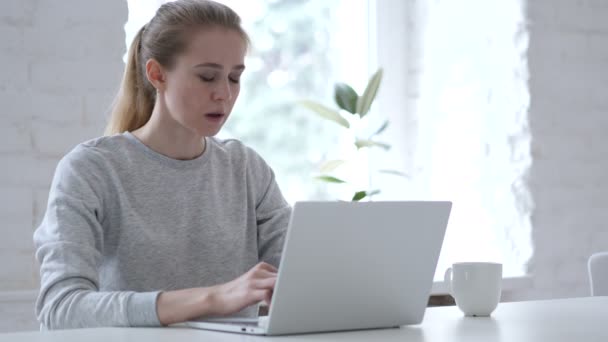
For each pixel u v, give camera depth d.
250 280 1.27
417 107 3.45
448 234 3.35
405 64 3.46
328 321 1.25
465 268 1.49
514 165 3.16
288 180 3.27
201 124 1.68
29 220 2.34
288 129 3.27
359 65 3.41
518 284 3.07
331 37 3.37
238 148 1.91
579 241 3.22
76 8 2.40
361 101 2.94
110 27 2.45
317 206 1.17
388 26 3.44
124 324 1.32
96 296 1.36
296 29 3.30
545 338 1.14
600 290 2.05
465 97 3.31
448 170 3.36
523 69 3.15
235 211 1.84
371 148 3.39
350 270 1.23
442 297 2.87
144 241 1.70
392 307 1.31
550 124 3.18
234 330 1.23
